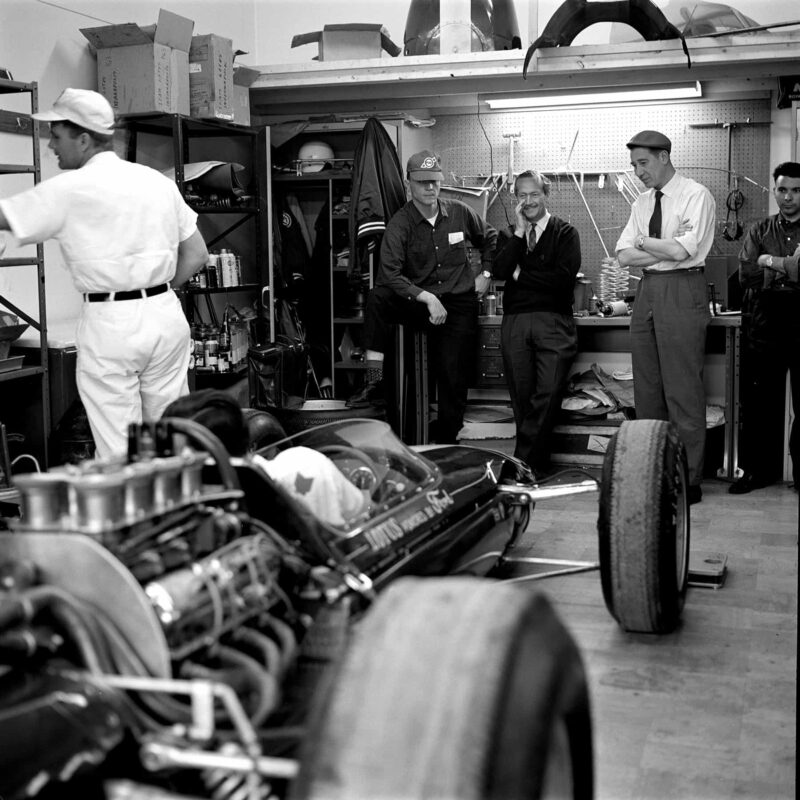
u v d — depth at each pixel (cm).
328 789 139
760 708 291
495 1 669
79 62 577
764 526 497
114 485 181
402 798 137
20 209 389
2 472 458
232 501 219
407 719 142
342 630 212
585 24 604
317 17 784
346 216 688
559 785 163
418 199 608
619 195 695
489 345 653
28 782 147
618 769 254
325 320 712
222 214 695
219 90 603
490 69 626
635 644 341
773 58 579
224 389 650
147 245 413
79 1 578
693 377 550
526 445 602
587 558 446
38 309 540
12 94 528
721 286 618
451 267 618
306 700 205
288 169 689
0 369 467
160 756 156
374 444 290
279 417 607
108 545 181
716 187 674
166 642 178
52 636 172
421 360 640
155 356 423
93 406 422
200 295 680
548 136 705
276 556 214
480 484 335
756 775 251
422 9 668
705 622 362
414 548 263
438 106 698
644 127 684
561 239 589
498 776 140
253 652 203
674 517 329
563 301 597
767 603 383
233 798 171
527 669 150
